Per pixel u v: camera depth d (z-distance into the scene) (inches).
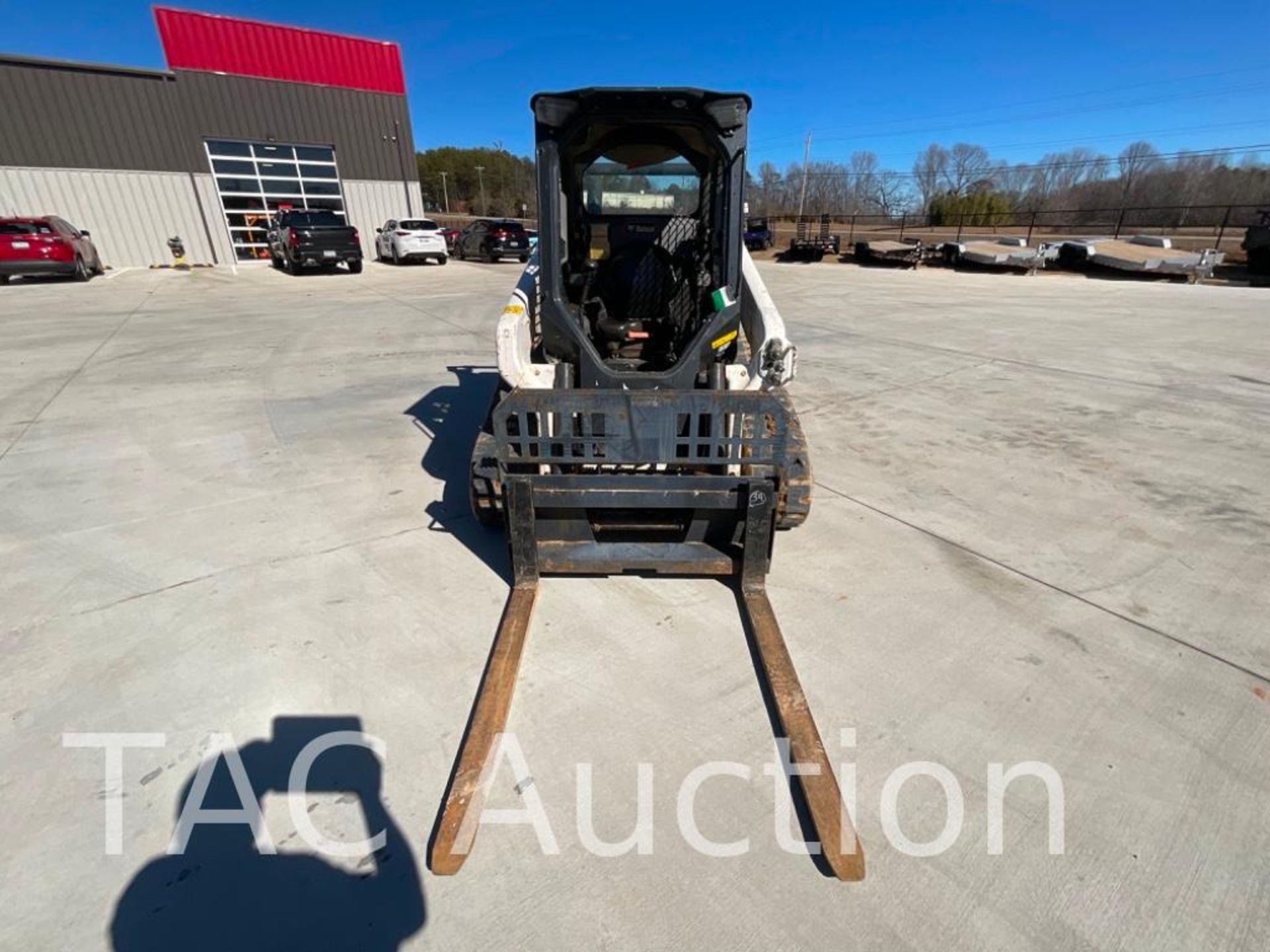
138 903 62.6
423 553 124.2
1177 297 504.4
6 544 126.5
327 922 61.2
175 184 695.1
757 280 135.5
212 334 339.9
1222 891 63.9
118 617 104.7
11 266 521.7
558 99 103.6
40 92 614.5
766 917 61.9
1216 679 92.1
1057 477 160.1
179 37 656.4
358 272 676.7
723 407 99.1
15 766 77.2
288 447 178.9
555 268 112.7
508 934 60.2
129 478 157.5
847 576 116.8
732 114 105.7
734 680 92.0
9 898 62.9
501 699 85.7
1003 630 102.5
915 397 227.3
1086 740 81.9
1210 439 186.7
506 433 101.8
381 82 784.3
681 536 117.1
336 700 87.9
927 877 65.5
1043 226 1138.0
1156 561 122.1
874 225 1694.1
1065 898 63.4
